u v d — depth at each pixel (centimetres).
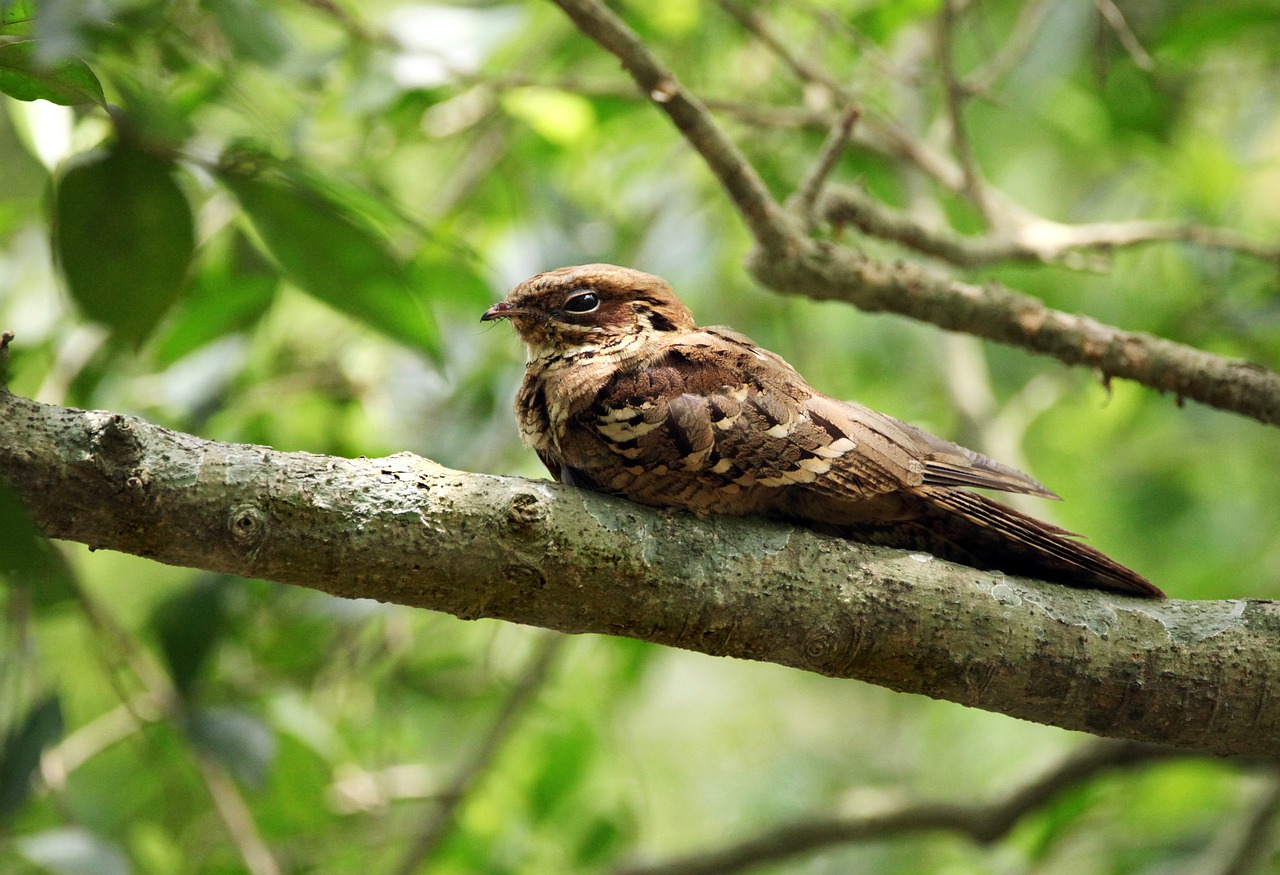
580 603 529
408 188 1213
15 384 945
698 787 1513
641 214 1216
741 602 543
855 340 1326
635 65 670
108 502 464
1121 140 1125
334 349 1084
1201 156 1102
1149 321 1124
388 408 1045
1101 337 734
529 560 514
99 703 1114
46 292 948
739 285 1270
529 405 686
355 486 497
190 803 1005
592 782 1105
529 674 1012
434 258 920
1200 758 983
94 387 888
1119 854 1147
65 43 421
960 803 1055
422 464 516
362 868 1098
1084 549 597
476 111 1099
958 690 568
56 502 459
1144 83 1077
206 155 593
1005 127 1316
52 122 674
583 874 1038
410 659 1077
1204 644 568
